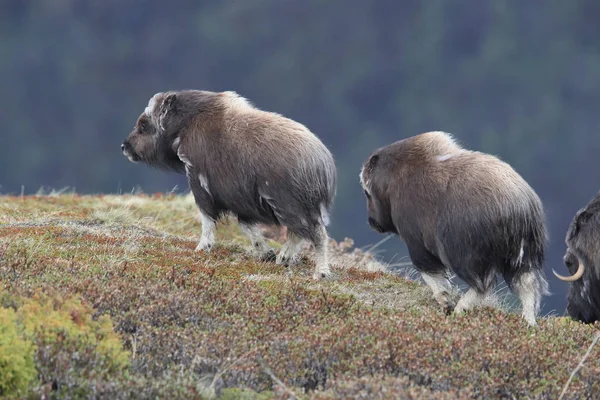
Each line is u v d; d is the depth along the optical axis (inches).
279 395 839.7
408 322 1048.8
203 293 1094.4
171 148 1491.1
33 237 1376.7
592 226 1251.2
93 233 1469.0
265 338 989.2
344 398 827.4
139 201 1941.4
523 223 1147.9
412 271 1507.1
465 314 1141.7
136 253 1350.9
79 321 906.1
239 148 1366.9
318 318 1064.8
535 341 1029.8
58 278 1081.4
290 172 1326.3
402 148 1269.7
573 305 1299.2
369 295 1275.8
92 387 808.9
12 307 905.5
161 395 821.9
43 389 786.2
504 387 920.3
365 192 1332.4
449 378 909.2
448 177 1197.1
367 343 967.0
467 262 1171.9
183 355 920.9
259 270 1353.3
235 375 886.4
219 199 1424.7
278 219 1358.3
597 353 1047.0
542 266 1186.6
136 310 1016.2
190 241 1540.4
